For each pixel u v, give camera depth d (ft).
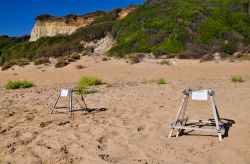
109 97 38.55
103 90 45.29
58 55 109.19
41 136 22.61
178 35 93.86
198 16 101.60
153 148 20.06
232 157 18.21
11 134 23.53
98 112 30.14
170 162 17.90
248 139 20.62
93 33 135.44
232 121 24.95
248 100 32.99
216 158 18.33
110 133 22.93
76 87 50.85
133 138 21.84
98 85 53.06
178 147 20.11
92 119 27.20
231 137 21.17
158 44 94.07
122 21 123.75
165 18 104.99
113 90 44.70
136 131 23.30
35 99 39.40
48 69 81.41
